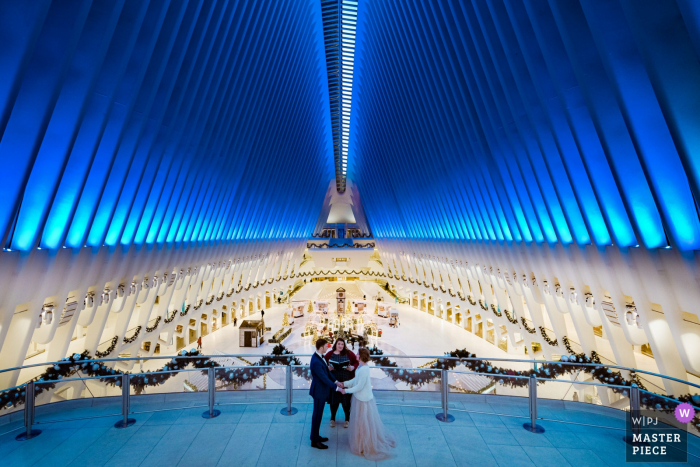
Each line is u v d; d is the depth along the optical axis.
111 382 6.11
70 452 4.71
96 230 11.35
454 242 23.12
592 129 8.60
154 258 16.03
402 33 17.50
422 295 35.62
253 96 18.16
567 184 10.55
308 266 47.41
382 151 28.00
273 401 6.20
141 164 11.62
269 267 35.53
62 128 8.12
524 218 14.67
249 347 23.72
